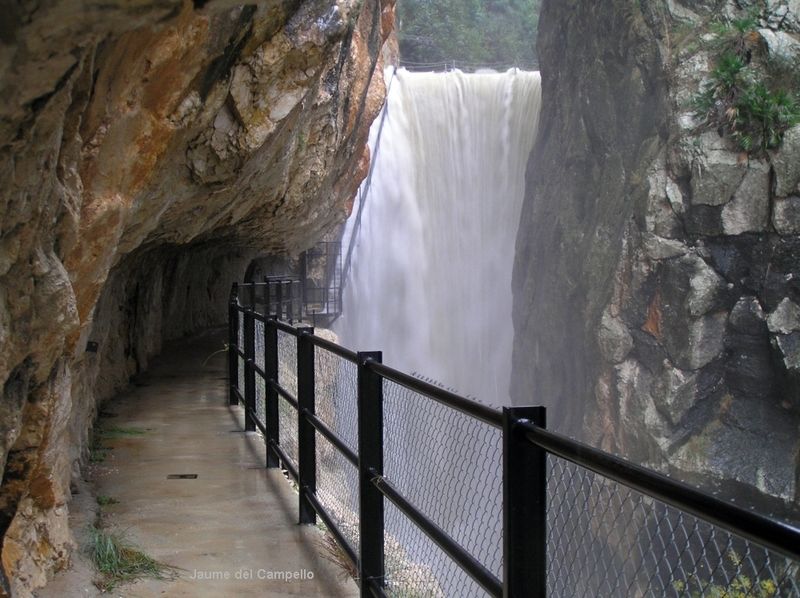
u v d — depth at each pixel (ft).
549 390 83.97
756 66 66.80
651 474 5.42
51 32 5.86
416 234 97.50
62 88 6.86
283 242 59.88
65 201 9.72
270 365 21.29
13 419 9.40
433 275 98.12
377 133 95.91
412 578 12.25
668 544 5.51
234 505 18.22
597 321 72.59
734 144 65.21
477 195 98.84
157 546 15.58
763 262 63.67
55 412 11.35
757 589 4.66
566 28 85.97
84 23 5.87
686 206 66.90
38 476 12.04
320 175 37.50
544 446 6.64
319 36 20.97
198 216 26.81
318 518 17.22
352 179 55.93
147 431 26.27
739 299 64.49
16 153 7.16
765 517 4.52
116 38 9.71
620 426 68.69
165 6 5.90
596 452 5.98
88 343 20.66
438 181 98.78
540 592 7.08
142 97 13.34
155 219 20.86
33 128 6.98
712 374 65.16
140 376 38.06
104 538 15.02
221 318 65.26
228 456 22.90
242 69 19.49
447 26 144.77
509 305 98.58
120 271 27.58
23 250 8.38
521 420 7.07
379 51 44.09
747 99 64.28
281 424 23.84
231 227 41.37
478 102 99.55
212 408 30.50
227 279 66.54
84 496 17.94
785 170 62.85
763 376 63.16
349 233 96.22
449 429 12.94
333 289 95.96
